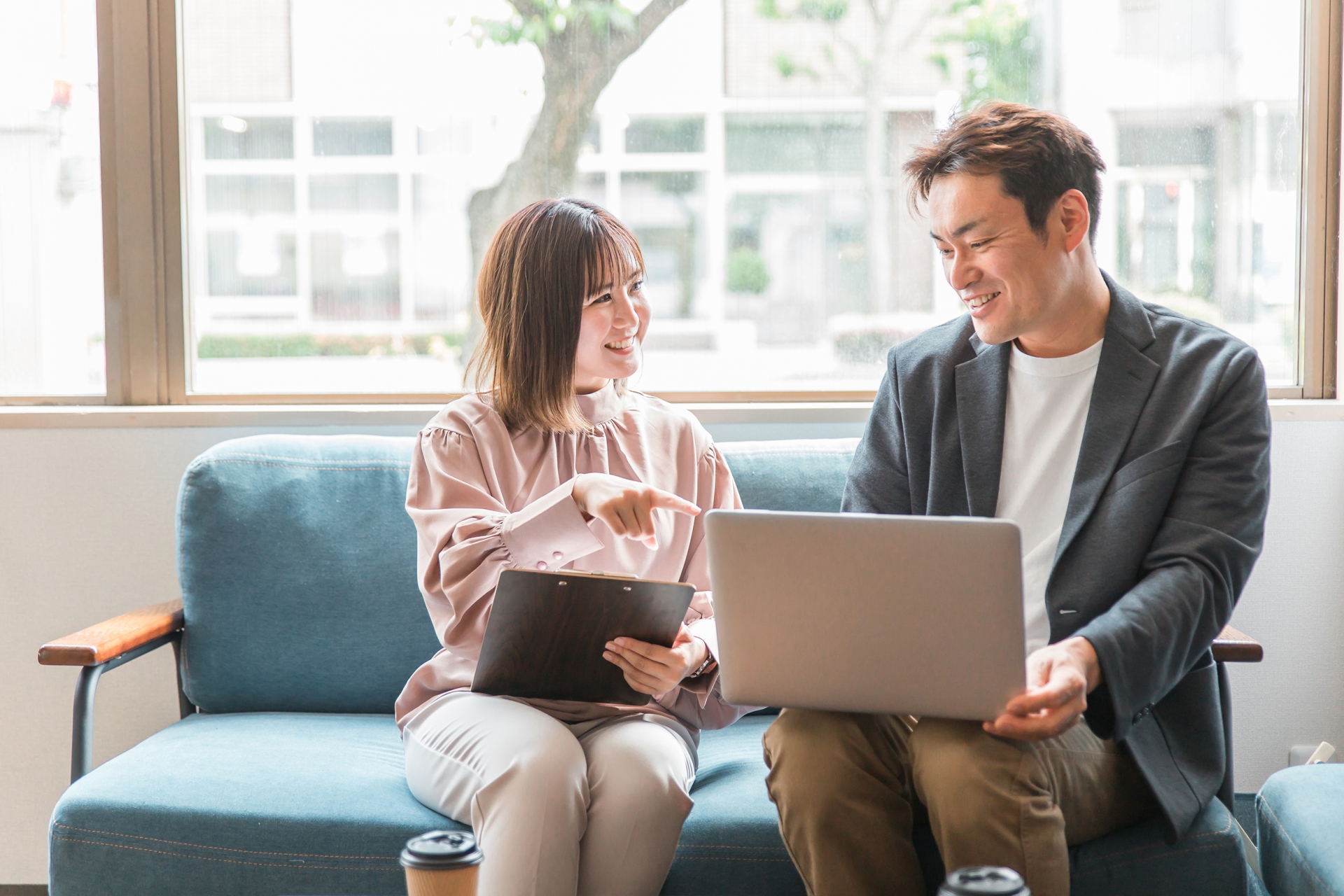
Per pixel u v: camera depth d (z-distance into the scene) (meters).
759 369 2.15
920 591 1.07
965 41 2.10
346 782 1.42
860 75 2.11
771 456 1.86
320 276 2.13
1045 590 1.34
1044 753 1.21
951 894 0.80
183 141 2.09
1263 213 2.11
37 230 2.11
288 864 1.31
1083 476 1.37
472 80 2.11
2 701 2.01
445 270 2.13
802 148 2.12
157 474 2.00
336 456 1.85
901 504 1.53
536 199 2.12
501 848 1.19
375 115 2.11
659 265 2.13
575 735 1.41
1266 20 2.09
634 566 1.52
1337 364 2.08
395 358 2.14
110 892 1.32
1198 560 1.26
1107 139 2.11
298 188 2.12
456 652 1.51
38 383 2.12
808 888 1.22
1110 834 1.29
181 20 2.08
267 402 2.12
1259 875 1.40
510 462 1.54
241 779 1.41
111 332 2.09
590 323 1.55
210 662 1.73
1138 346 1.41
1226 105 2.10
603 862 1.25
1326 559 2.02
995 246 1.35
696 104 2.11
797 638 1.12
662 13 2.11
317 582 1.76
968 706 1.09
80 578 2.01
